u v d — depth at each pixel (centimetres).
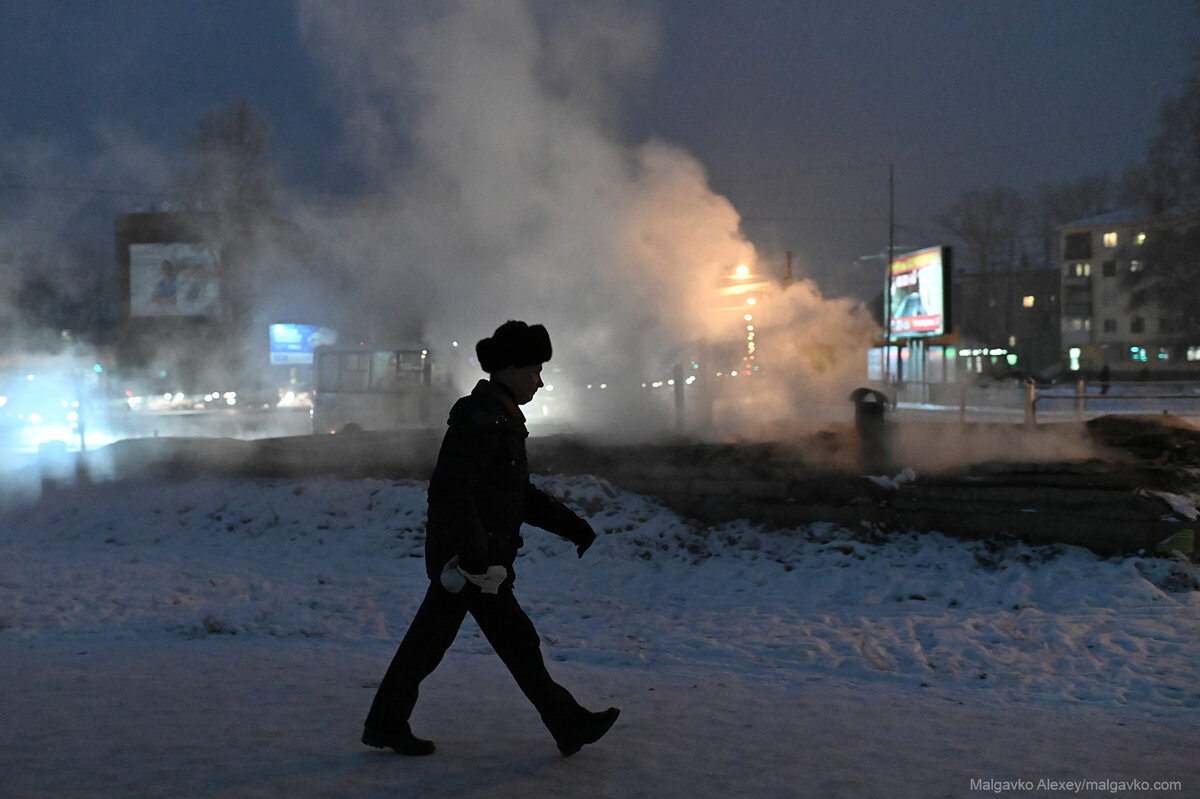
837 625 664
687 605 757
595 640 645
